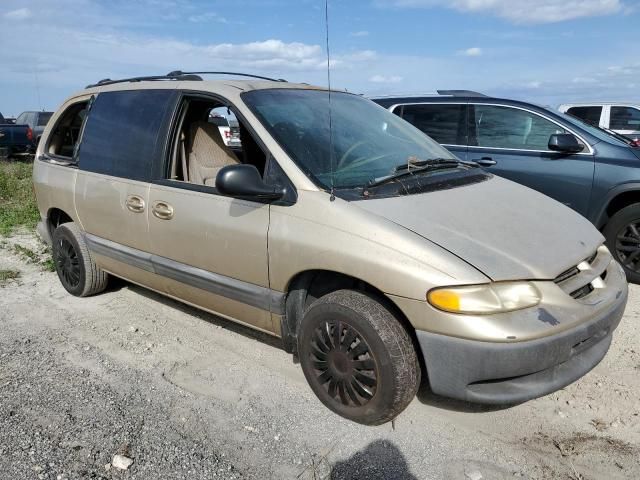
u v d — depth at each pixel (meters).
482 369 2.57
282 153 3.21
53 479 2.58
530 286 2.66
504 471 2.66
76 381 3.47
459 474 2.64
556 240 3.05
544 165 5.51
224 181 3.00
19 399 3.25
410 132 4.18
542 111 5.68
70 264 4.86
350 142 3.55
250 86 3.70
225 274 3.46
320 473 2.65
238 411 3.15
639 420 3.04
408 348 2.76
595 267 3.10
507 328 2.53
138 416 3.10
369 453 2.79
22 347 3.95
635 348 3.85
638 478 2.61
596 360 2.89
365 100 4.38
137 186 3.94
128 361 3.75
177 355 3.83
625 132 12.14
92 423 3.02
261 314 3.37
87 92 4.74
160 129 3.87
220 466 2.69
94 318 4.48
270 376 3.53
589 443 2.87
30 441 2.86
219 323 4.34
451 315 2.57
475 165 4.03
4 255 6.25
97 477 2.60
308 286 3.18
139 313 4.57
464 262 2.63
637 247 5.06
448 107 6.23
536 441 2.89
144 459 2.74
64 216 5.04
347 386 2.96
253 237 3.21
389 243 2.74
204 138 4.00
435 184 3.38
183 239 3.63
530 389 2.65
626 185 5.07
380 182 3.17
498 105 5.92
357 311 2.82
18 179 11.33
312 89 4.05
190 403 3.23
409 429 2.99
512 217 3.17
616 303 2.99
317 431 2.96
